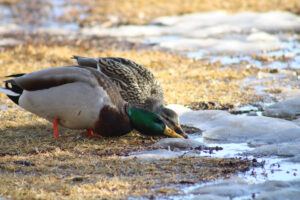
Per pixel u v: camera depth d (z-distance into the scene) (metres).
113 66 11.19
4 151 9.47
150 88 11.36
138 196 7.19
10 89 10.15
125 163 8.67
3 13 27.47
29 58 17.62
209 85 14.59
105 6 28.22
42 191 7.23
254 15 24.27
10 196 7.09
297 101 12.67
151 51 19.23
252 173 8.21
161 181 7.77
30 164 8.62
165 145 9.88
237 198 7.17
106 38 21.88
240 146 9.94
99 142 10.13
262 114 12.16
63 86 9.48
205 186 7.56
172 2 28.20
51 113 9.81
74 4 29.47
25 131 10.79
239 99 13.27
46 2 30.56
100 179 7.83
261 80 15.14
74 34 22.73
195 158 8.98
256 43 20.14
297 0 27.05
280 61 17.48
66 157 9.12
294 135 10.20
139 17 25.50
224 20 24.06
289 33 21.88
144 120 10.11
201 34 22.00
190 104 12.88
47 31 23.25
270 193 7.19
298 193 7.19
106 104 9.67
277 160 8.92
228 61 17.72
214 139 10.49
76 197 7.06
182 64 17.22
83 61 11.61
